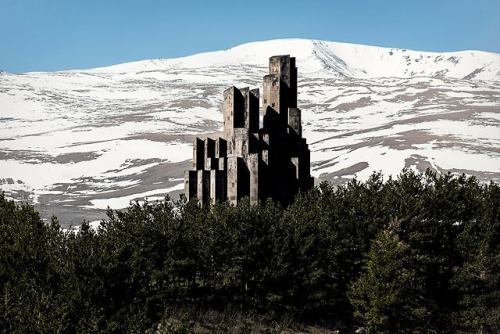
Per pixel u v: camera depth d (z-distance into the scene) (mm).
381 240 42531
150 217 42562
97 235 35125
